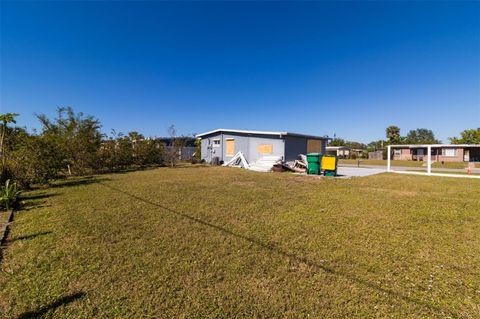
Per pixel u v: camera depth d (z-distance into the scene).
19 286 2.54
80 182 9.55
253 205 5.77
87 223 4.47
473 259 3.13
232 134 18.53
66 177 11.13
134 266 2.94
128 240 3.70
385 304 2.29
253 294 2.44
